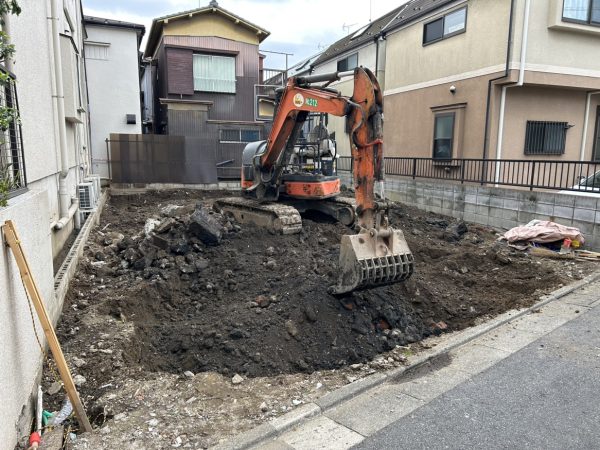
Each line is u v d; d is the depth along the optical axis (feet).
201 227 22.84
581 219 26.12
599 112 40.98
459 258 24.81
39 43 18.67
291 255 21.33
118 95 52.39
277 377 12.71
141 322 16.42
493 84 36.60
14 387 8.86
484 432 10.00
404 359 13.69
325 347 14.37
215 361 13.53
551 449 9.41
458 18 40.04
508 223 31.17
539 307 17.97
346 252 15.28
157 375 12.55
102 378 12.05
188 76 57.93
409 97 47.80
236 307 16.66
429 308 18.15
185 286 19.60
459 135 40.57
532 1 34.55
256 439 9.48
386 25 54.70
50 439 9.01
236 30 60.23
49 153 19.90
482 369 13.10
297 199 29.76
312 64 72.08
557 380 12.31
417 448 9.44
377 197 15.58
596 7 36.11
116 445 9.16
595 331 15.52
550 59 36.09
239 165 58.70
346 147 62.34
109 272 20.70
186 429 9.81
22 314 9.95
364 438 9.79
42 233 12.94
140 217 36.83
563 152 39.65
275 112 26.03
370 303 16.53
